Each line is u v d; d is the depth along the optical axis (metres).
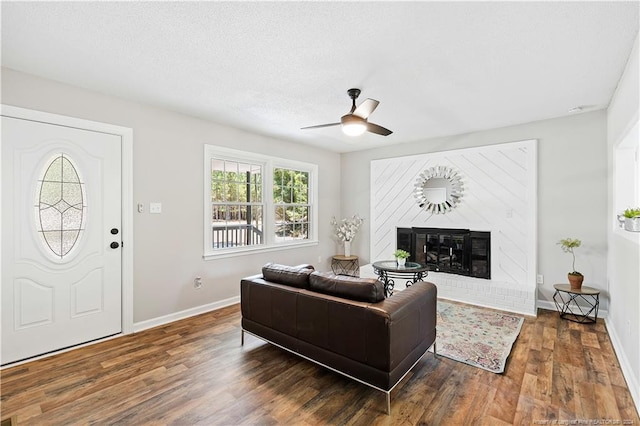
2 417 1.93
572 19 1.88
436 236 4.93
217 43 2.18
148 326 3.41
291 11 1.81
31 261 2.69
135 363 2.60
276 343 2.65
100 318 3.08
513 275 4.25
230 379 2.36
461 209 4.68
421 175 5.06
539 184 4.05
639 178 2.87
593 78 2.73
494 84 2.87
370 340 2.03
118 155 3.19
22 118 2.62
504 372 2.43
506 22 1.92
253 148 4.57
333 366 2.25
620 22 1.90
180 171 3.71
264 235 4.86
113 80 2.79
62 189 2.85
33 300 2.70
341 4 1.75
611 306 3.29
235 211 4.49
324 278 2.42
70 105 2.87
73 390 2.22
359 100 3.27
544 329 3.30
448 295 4.41
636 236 2.29
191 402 2.08
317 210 5.72
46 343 2.76
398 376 2.06
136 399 2.11
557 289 3.59
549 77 2.71
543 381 2.30
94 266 3.04
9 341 2.58
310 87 2.93
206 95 3.14
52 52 2.30
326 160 5.91
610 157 3.41
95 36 2.09
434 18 1.88
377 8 1.78
